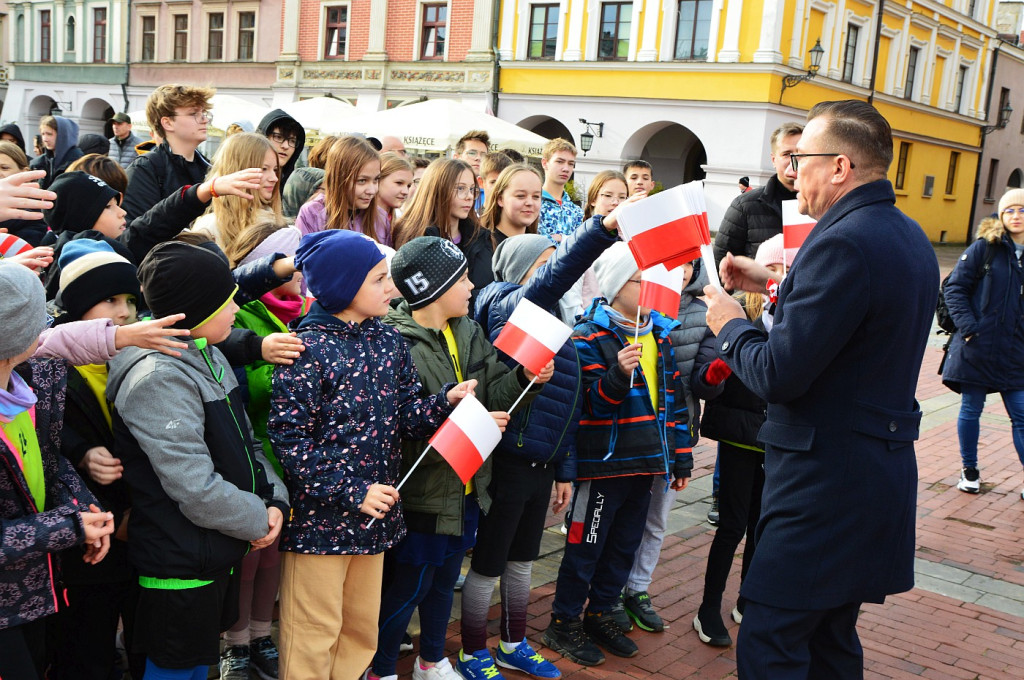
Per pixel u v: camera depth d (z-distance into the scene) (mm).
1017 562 5098
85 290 2643
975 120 33000
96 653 2750
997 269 6004
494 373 3258
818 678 2969
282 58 28391
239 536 2521
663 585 4473
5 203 2344
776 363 2615
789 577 2684
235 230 3803
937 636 4160
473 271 4434
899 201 29703
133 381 2436
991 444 7621
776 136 4820
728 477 3871
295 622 2762
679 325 3814
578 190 22672
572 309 4328
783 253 3602
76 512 2219
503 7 24906
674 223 2965
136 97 32594
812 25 22641
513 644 3521
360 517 2721
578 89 24094
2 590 2148
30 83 35844
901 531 2693
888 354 2617
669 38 22625
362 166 4324
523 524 3428
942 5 28484
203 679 2670
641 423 3600
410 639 3641
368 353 2797
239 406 2693
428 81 26203
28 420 2248
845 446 2633
